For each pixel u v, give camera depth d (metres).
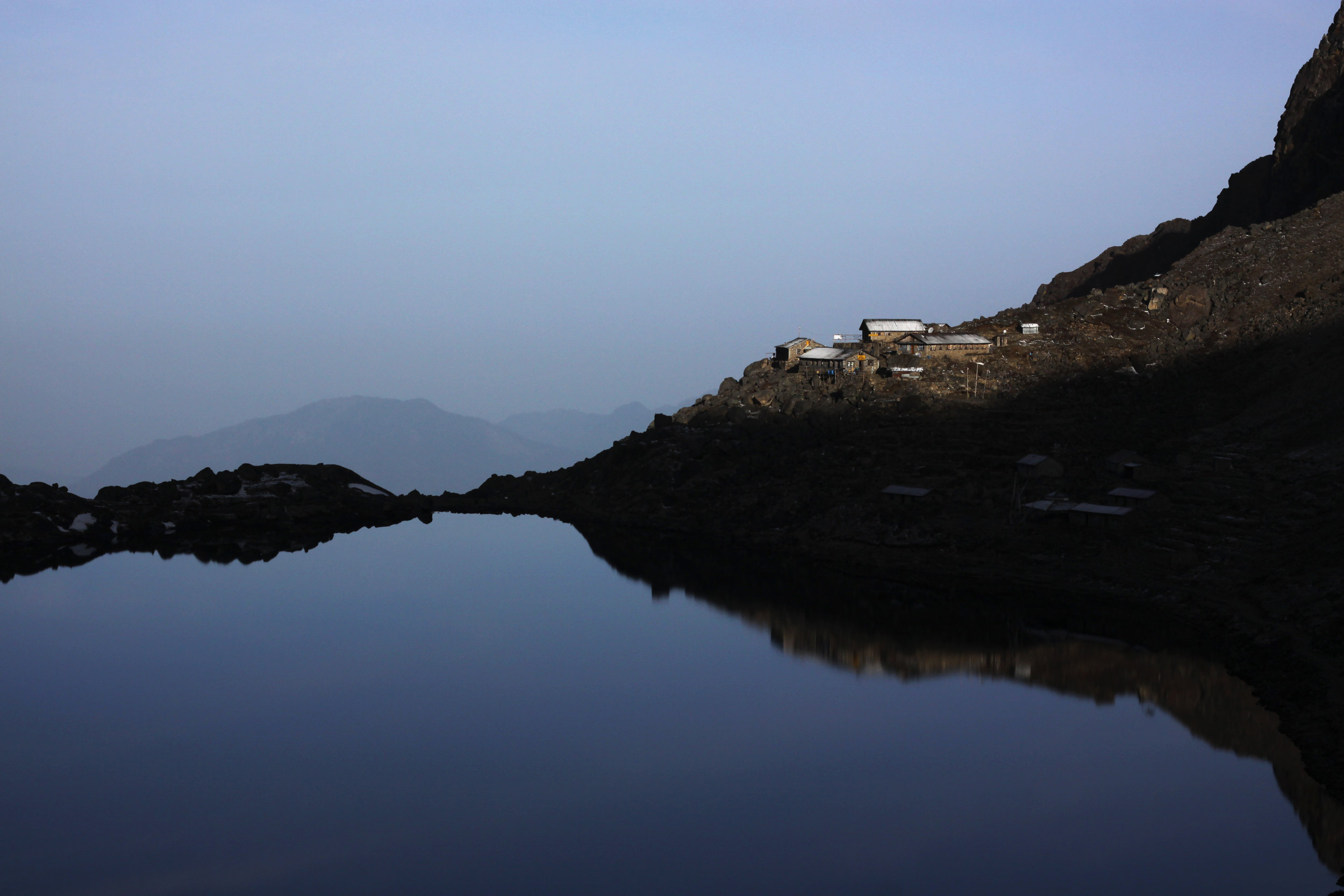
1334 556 143.38
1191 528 172.50
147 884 89.81
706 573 199.38
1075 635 148.25
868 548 195.00
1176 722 116.50
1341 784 94.06
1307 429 198.38
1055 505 187.38
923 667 140.75
